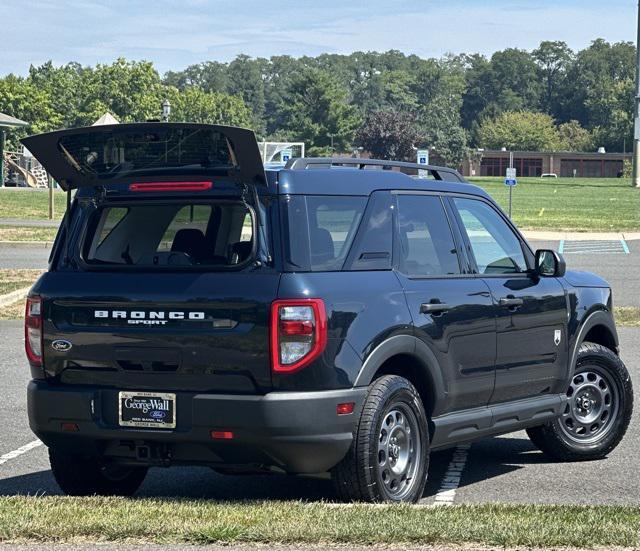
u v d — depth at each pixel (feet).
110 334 25.29
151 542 21.90
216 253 25.88
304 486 29.60
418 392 27.14
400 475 25.95
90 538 22.26
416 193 27.91
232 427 24.20
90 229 26.53
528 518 22.99
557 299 31.12
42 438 26.11
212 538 21.83
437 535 21.53
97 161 26.40
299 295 24.12
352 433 24.72
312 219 25.17
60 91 526.57
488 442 35.88
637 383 45.19
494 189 401.70
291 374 24.03
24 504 24.72
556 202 275.39
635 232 147.95
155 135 25.45
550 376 30.91
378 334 25.23
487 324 28.50
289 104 634.84
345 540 21.61
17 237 123.54
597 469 31.73
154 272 25.35
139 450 25.39
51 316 25.98
